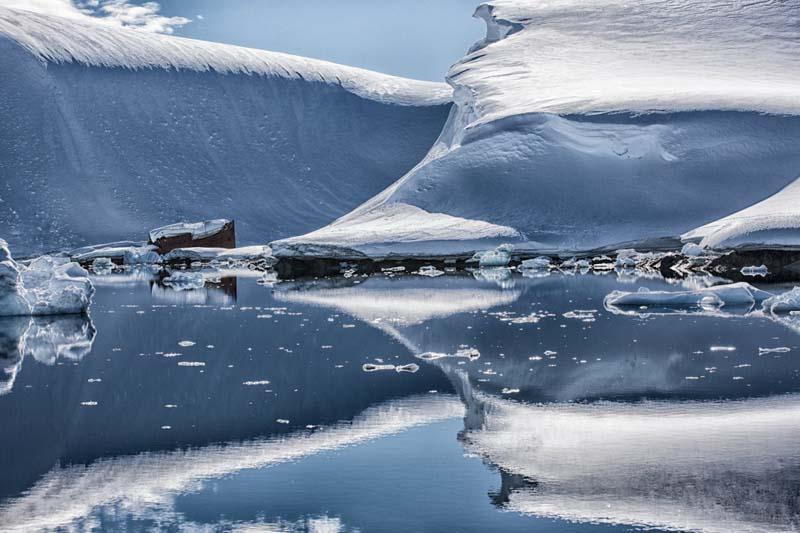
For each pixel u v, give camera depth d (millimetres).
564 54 63281
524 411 12227
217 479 9602
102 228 64875
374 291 29719
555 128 49875
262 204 72188
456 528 8188
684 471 9508
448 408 12453
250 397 13328
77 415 12367
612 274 35938
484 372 14883
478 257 42062
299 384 14188
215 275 40000
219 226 55188
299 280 35938
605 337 18453
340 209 73688
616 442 10633
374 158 77750
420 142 79000
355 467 9898
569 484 9211
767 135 47844
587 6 72125
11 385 14422
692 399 12719
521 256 42781
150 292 30641
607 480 9305
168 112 74812
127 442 11023
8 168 66375
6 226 62625
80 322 22250
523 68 61156
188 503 8930
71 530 8328
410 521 8359
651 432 11023
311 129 78500
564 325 20328
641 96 51344
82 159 69000
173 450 10664
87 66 74000
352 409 12484
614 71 59375
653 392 13211
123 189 68625
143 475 9781
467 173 49594
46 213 64625
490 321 21172
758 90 52406
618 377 14336
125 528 8344
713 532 7961
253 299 27531
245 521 8445
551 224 45562
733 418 11617
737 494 8812
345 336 19188
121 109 73062
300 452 10500
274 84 80625
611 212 46000
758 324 20062
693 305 23828
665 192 46625
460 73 62594
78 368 15883
